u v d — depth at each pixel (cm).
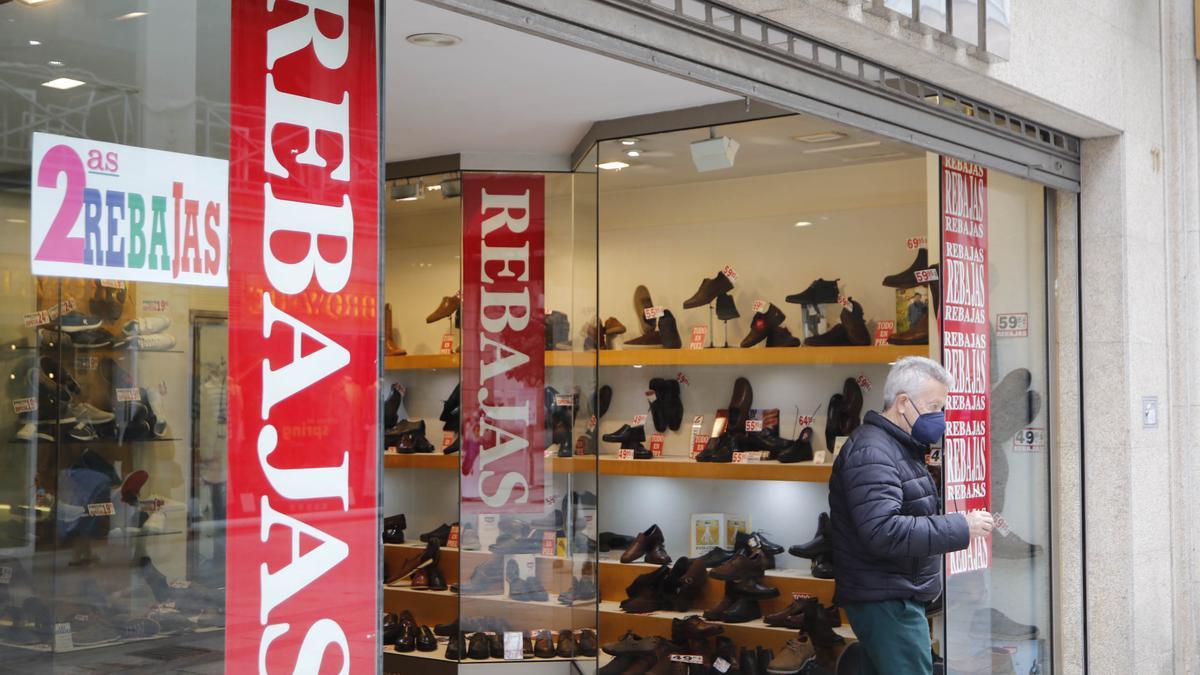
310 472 197
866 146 421
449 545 546
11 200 165
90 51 173
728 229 457
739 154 442
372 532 206
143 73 179
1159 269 484
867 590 335
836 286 438
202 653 183
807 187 440
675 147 455
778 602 452
